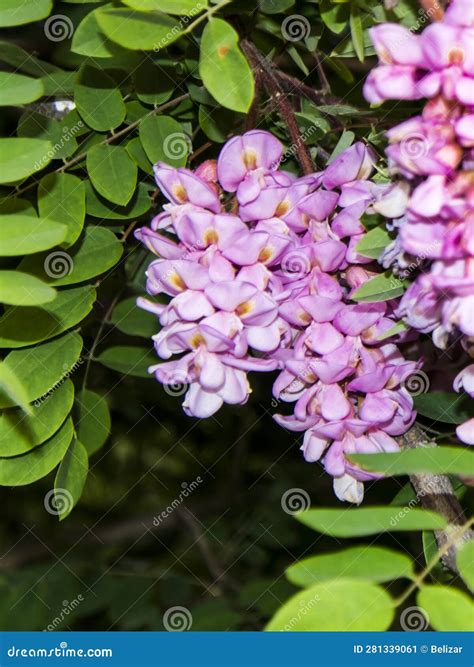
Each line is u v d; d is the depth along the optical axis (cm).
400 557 54
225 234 62
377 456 55
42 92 60
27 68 68
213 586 91
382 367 64
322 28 70
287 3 68
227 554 96
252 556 95
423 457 55
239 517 100
